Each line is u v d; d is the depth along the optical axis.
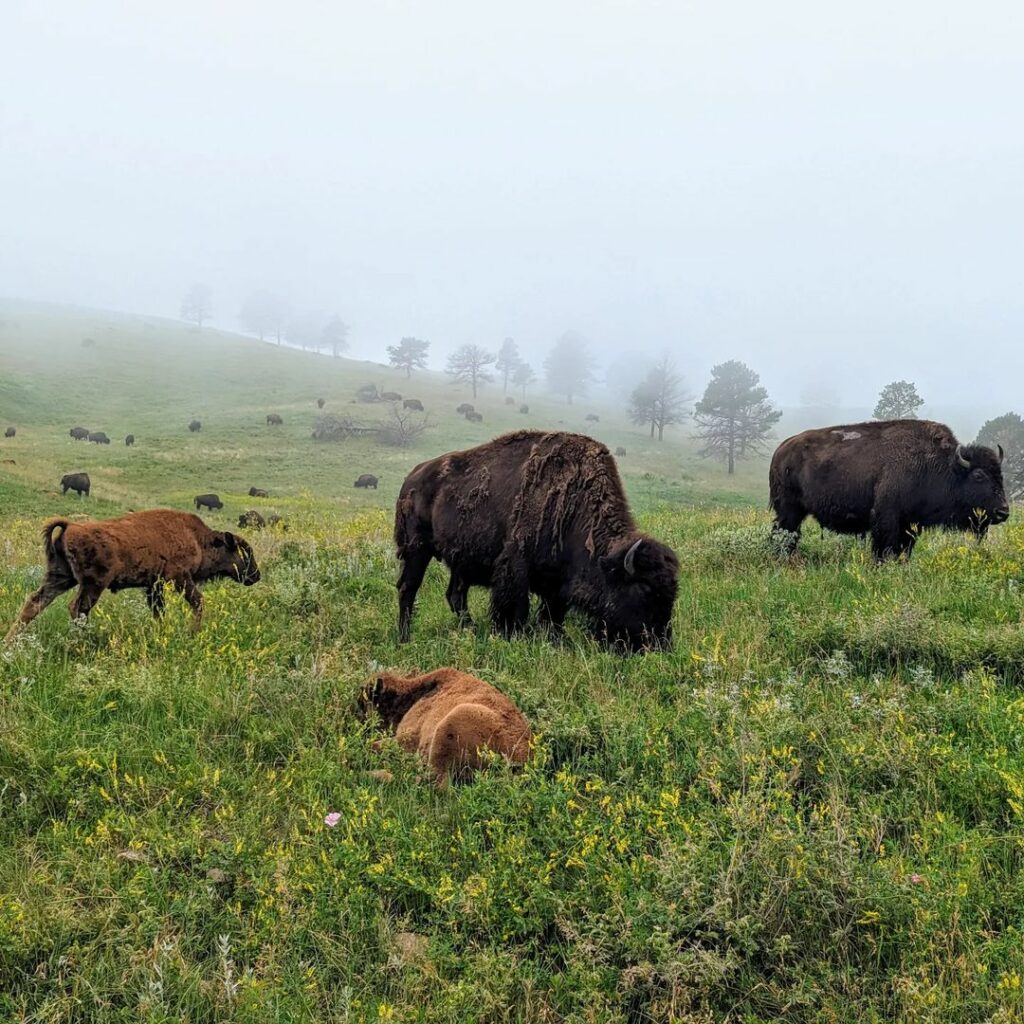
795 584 7.91
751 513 15.59
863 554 9.41
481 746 4.18
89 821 3.80
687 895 2.98
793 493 10.66
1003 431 48.41
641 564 6.07
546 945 3.08
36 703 4.82
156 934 3.05
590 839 3.32
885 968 2.86
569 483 6.76
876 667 5.49
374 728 4.88
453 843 3.59
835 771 3.89
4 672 5.25
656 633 6.14
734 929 2.84
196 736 4.55
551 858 3.35
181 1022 2.66
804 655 5.77
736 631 6.30
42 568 9.52
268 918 3.05
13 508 30.73
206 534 7.66
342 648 6.37
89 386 87.88
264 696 5.08
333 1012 2.73
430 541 7.58
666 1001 2.71
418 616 7.79
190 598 7.20
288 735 4.72
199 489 45.88
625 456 77.94
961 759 3.91
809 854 3.08
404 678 5.18
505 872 3.20
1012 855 3.33
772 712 4.30
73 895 3.27
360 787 4.00
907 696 4.83
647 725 4.56
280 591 7.48
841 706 4.63
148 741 4.48
